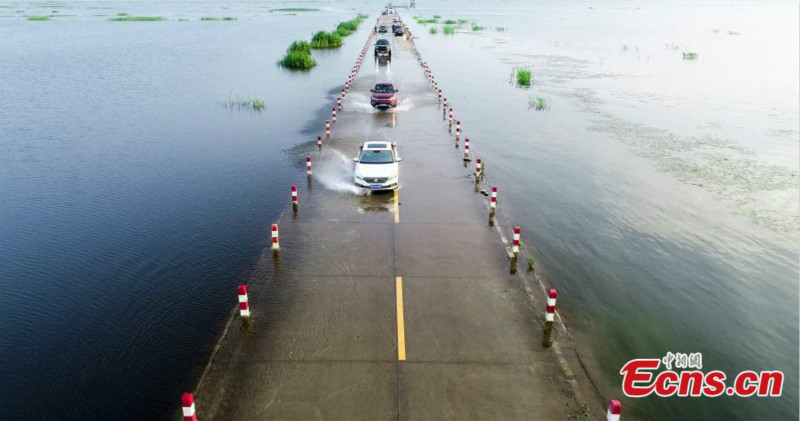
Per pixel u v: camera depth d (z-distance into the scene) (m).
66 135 27.33
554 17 134.88
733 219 17.20
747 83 42.62
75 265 14.18
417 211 16.08
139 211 17.75
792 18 137.62
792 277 13.81
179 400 9.25
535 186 19.91
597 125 29.36
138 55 57.94
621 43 72.38
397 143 24.02
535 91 38.91
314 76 44.50
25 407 9.19
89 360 10.37
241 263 14.12
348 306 10.88
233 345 9.63
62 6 199.00
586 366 10.12
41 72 46.59
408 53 58.19
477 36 80.25
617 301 12.44
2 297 12.70
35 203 18.53
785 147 25.05
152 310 12.03
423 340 9.78
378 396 8.40
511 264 12.86
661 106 34.28
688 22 118.25
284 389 8.56
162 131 28.02
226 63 52.50
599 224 16.75
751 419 9.05
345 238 14.09
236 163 22.42
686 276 13.76
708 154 24.05
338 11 164.75
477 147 24.27
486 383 8.73
